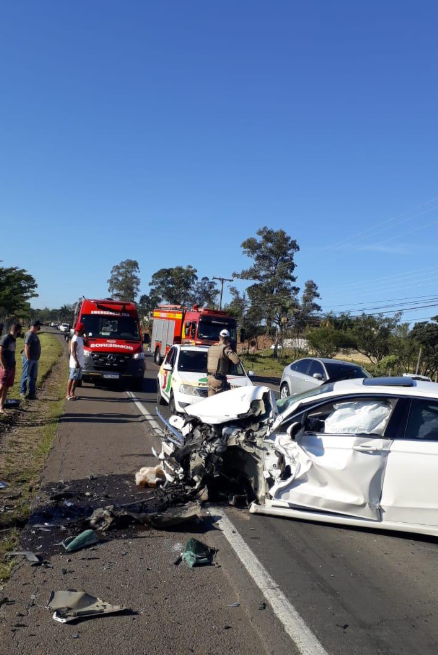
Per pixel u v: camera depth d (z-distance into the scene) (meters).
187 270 79.38
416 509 5.40
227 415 6.64
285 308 53.94
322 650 3.52
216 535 5.46
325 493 5.59
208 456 6.37
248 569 4.69
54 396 14.38
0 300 47.38
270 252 58.00
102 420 11.20
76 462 7.82
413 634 3.81
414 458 5.43
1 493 6.30
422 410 5.64
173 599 4.11
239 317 55.81
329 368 14.74
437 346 33.72
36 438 9.18
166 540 5.29
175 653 3.41
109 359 16.47
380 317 36.62
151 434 10.05
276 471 5.82
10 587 4.16
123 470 7.55
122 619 3.79
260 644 3.56
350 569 4.84
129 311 17.67
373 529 5.85
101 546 5.06
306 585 4.46
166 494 6.34
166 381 12.70
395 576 4.75
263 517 6.05
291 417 6.03
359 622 3.92
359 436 5.62
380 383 6.01
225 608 4.01
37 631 3.57
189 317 24.83
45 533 5.27
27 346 13.16
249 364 39.94
